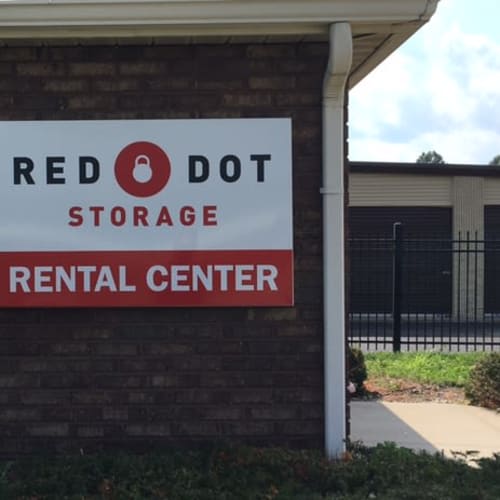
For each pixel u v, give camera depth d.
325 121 5.17
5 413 5.24
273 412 5.25
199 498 4.42
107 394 5.24
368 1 4.81
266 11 4.84
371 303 18.28
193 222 5.20
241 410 5.25
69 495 4.53
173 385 5.24
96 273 5.19
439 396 8.07
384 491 4.62
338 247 5.18
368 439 6.21
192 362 5.25
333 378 5.20
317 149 5.23
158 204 5.20
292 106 5.23
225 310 5.25
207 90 5.20
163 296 5.19
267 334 5.25
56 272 5.19
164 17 4.85
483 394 7.57
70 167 5.19
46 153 5.19
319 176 5.24
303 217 5.25
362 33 5.14
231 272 5.20
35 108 5.21
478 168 18.59
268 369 5.25
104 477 4.72
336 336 5.19
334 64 4.95
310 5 4.83
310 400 5.26
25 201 5.18
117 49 5.21
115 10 4.84
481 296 18.53
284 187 5.19
